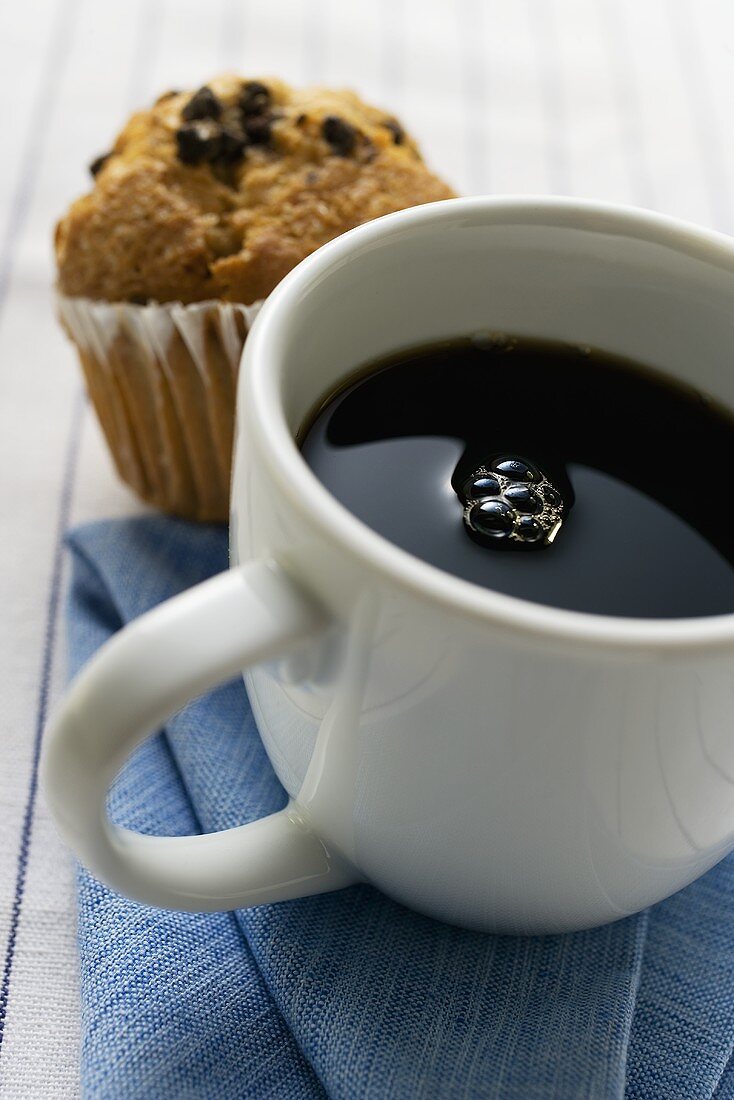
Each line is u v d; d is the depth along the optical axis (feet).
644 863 1.32
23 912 1.46
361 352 1.39
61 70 1.97
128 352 1.60
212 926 1.42
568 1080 1.36
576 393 1.41
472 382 1.41
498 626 1.22
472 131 1.97
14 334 1.77
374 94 1.99
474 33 2.07
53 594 1.62
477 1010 1.38
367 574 1.24
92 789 1.27
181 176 1.60
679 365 1.41
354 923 1.41
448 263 1.39
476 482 1.35
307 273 1.33
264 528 1.28
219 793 1.46
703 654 1.23
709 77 2.05
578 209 1.37
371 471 1.36
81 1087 1.37
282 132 1.61
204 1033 1.38
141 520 1.63
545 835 1.30
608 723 1.25
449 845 1.32
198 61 2.00
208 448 1.63
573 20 2.10
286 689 1.31
